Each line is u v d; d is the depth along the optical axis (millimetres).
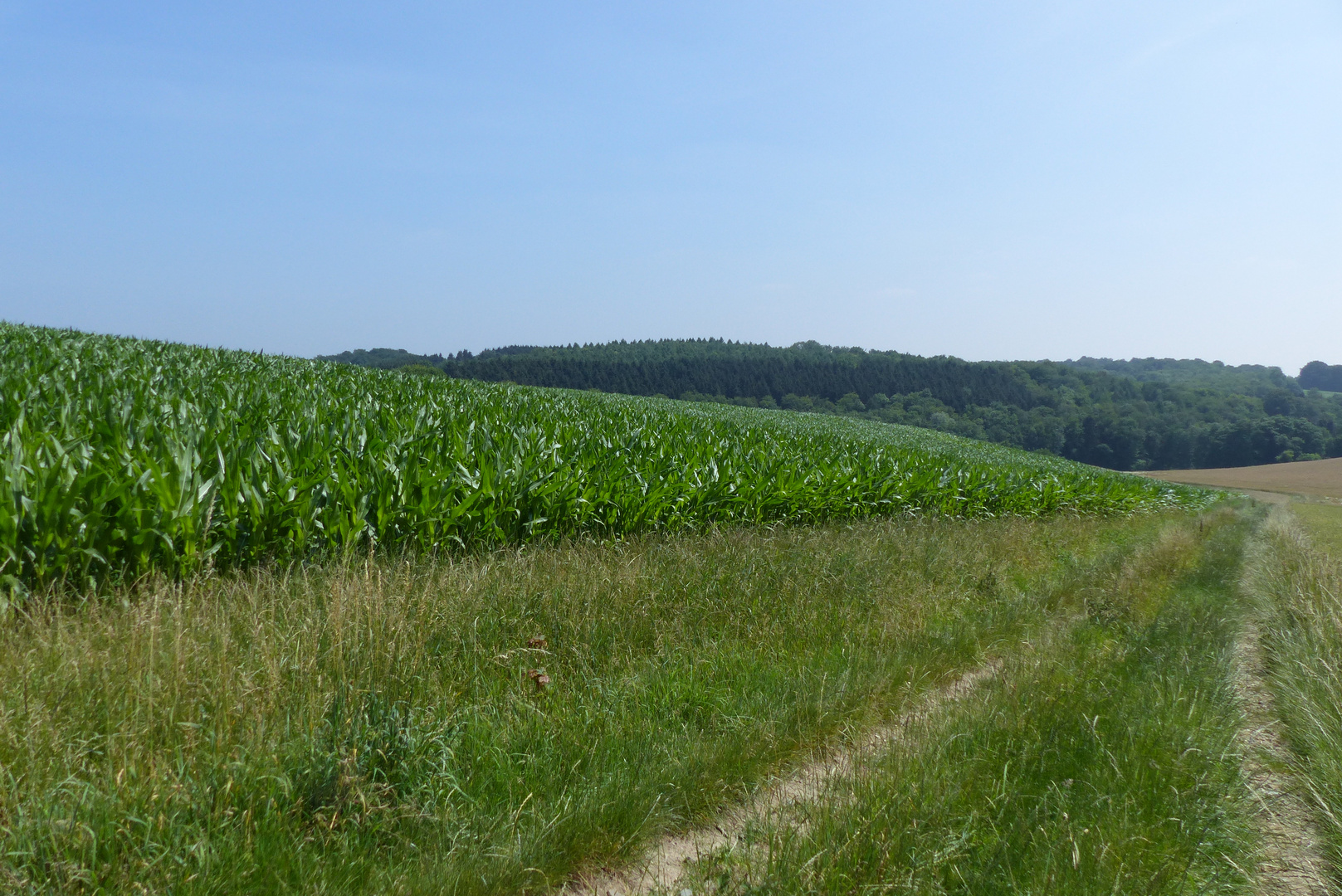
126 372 13352
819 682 4746
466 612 4855
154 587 4672
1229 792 3811
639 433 13414
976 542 10641
